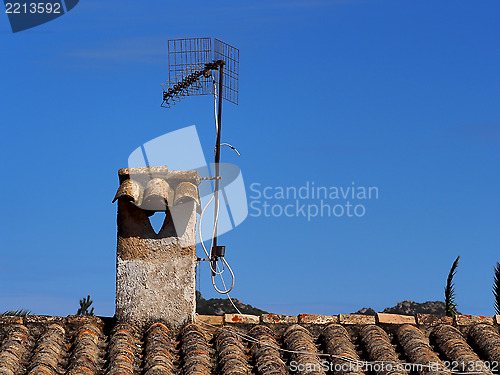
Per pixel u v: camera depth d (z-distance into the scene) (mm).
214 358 8750
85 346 8688
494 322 9719
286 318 9641
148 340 8891
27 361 8531
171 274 9438
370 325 9586
